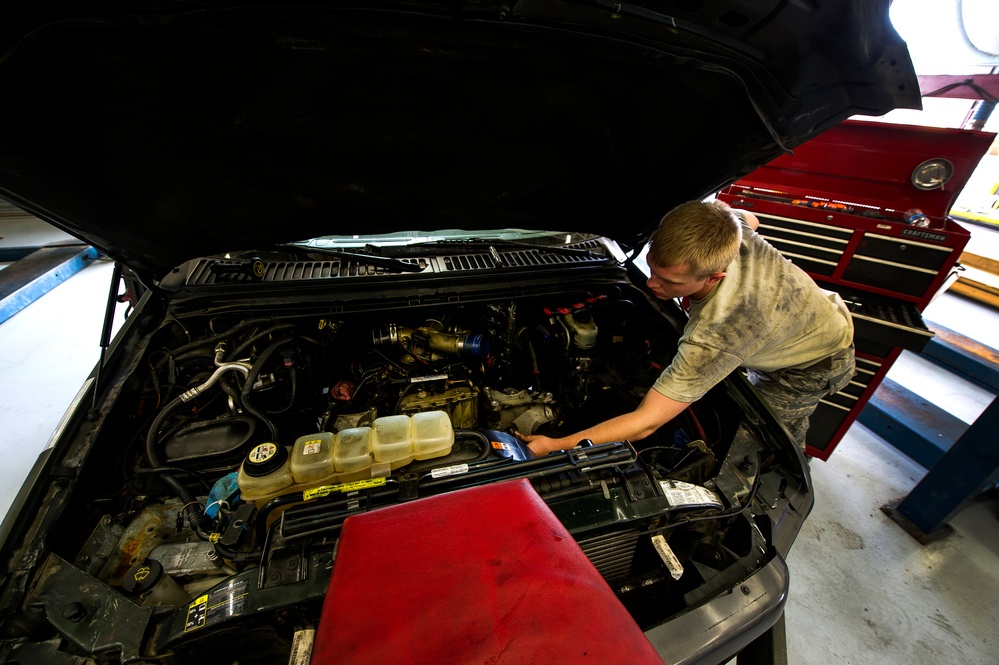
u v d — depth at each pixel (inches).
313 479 35.9
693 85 37.1
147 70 28.3
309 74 31.7
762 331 47.8
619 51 31.9
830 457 92.0
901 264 67.9
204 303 55.0
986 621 63.6
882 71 32.5
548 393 63.3
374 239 64.8
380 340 59.6
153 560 32.1
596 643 18.0
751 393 50.0
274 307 55.2
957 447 67.8
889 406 91.0
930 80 85.1
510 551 21.4
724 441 49.0
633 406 62.8
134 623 28.6
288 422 52.5
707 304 47.1
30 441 86.9
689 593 33.4
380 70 32.5
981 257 138.9
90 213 38.5
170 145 35.7
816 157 74.6
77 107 28.8
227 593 28.5
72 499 35.9
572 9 26.4
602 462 36.7
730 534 39.5
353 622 18.7
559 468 35.9
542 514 23.9
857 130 69.3
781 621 42.9
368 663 17.3
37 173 31.8
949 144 63.7
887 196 71.2
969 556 72.5
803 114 37.4
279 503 33.6
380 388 57.7
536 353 68.7
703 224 40.7
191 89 31.3
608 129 43.2
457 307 64.4
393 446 37.0
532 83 35.7
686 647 30.1
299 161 41.5
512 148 44.4
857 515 79.6
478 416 61.7
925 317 133.3
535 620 18.4
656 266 44.5
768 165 79.5
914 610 64.6
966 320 131.6
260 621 28.0
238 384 50.2
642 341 66.4
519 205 54.7
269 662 32.1
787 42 30.8
